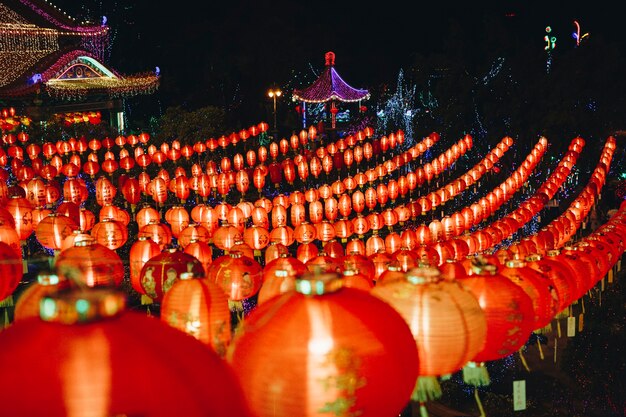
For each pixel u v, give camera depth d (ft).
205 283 13.91
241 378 9.11
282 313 9.18
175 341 7.16
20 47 93.86
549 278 18.66
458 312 11.53
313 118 112.57
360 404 8.81
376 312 9.28
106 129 77.46
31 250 39.91
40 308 7.04
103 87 96.07
